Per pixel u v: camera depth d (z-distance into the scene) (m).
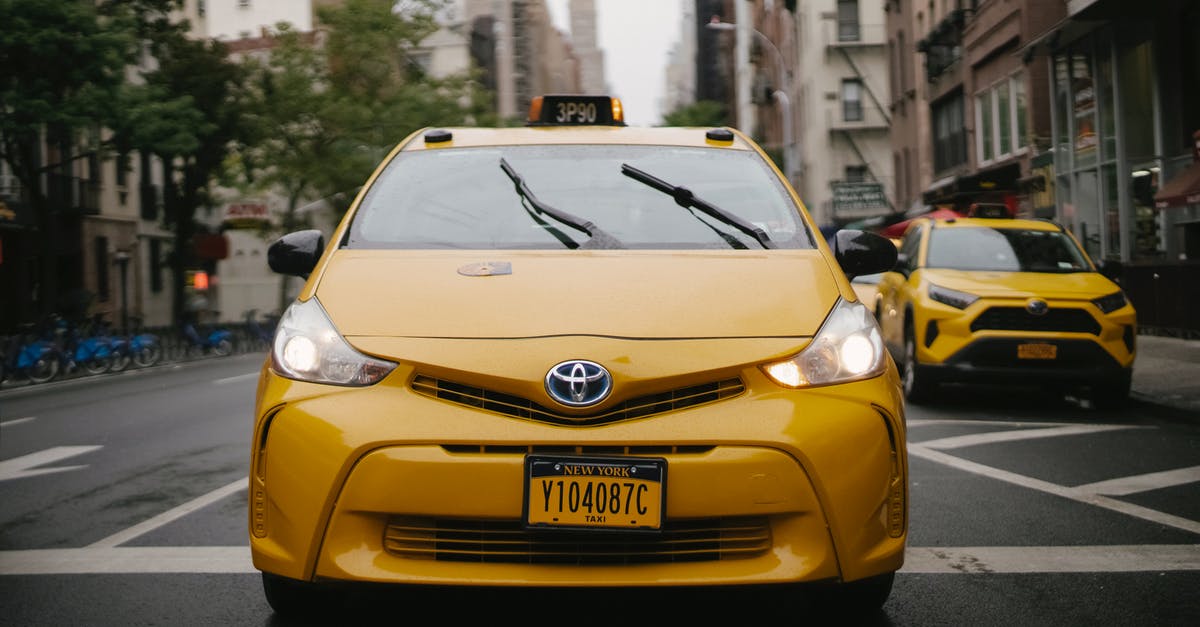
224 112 37.62
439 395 3.90
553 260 4.53
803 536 3.82
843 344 4.09
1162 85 21.88
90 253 42.44
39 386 22.02
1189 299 19.41
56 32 23.97
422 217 4.95
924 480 7.94
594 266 4.46
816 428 3.85
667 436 3.78
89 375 25.14
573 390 3.83
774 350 3.98
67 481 8.68
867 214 53.06
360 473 3.79
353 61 45.72
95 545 6.18
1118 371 11.78
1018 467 8.48
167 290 49.75
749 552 3.86
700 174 5.28
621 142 5.54
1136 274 21.20
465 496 3.75
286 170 42.28
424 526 3.84
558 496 3.74
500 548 3.85
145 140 25.81
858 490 3.86
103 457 10.06
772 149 71.44
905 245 14.33
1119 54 23.34
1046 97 28.95
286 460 3.89
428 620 4.59
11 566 5.70
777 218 5.00
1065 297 11.79
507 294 4.23
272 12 78.12
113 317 44.28
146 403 15.93
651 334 4.00
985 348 11.78
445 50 88.81
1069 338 11.69
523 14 160.00
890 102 47.34
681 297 4.22
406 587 3.87
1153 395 12.30
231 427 12.17
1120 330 11.83
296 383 4.00
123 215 45.44
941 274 12.59
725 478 3.76
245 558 5.77
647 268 4.45
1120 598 4.89
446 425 3.80
